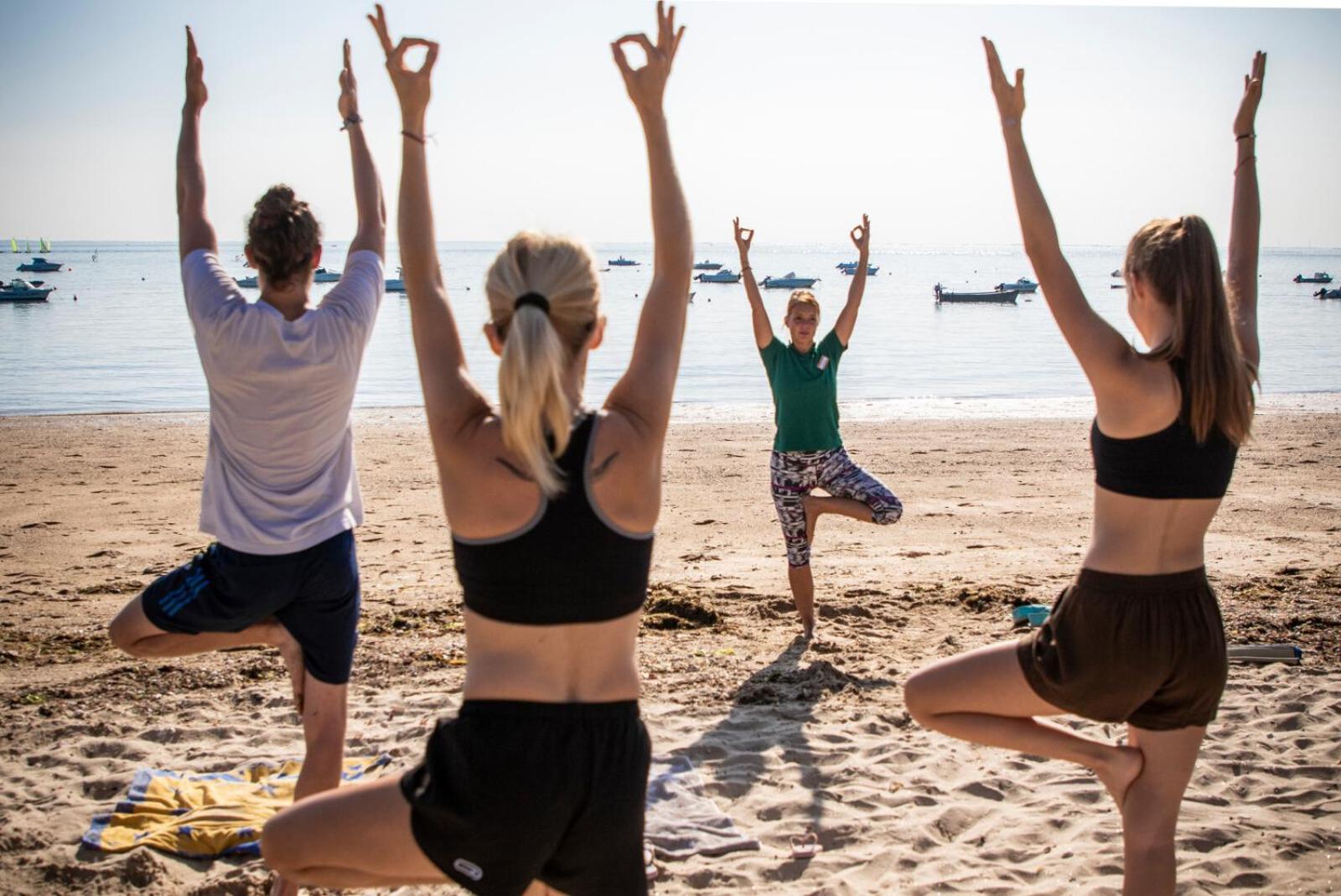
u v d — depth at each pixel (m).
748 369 32.94
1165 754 2.91
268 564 3.33
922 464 15.45
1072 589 2.92
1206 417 2.77
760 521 11.56
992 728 3.05
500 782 2.14
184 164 3.54
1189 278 2.79
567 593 2.20
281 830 2.33
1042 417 22.00
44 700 5.59
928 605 7.71
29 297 63.97
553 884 2.30
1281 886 3.73
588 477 2.21
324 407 3.34
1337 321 55.91
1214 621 2.86
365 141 3.68
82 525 11.35
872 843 4.12
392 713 5.37
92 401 24.69
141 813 4.20
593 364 31.97
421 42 2.55
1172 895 2.90
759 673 6.16
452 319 2.48
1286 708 5.48
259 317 3.22
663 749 5.00
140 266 153.38
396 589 8.47
